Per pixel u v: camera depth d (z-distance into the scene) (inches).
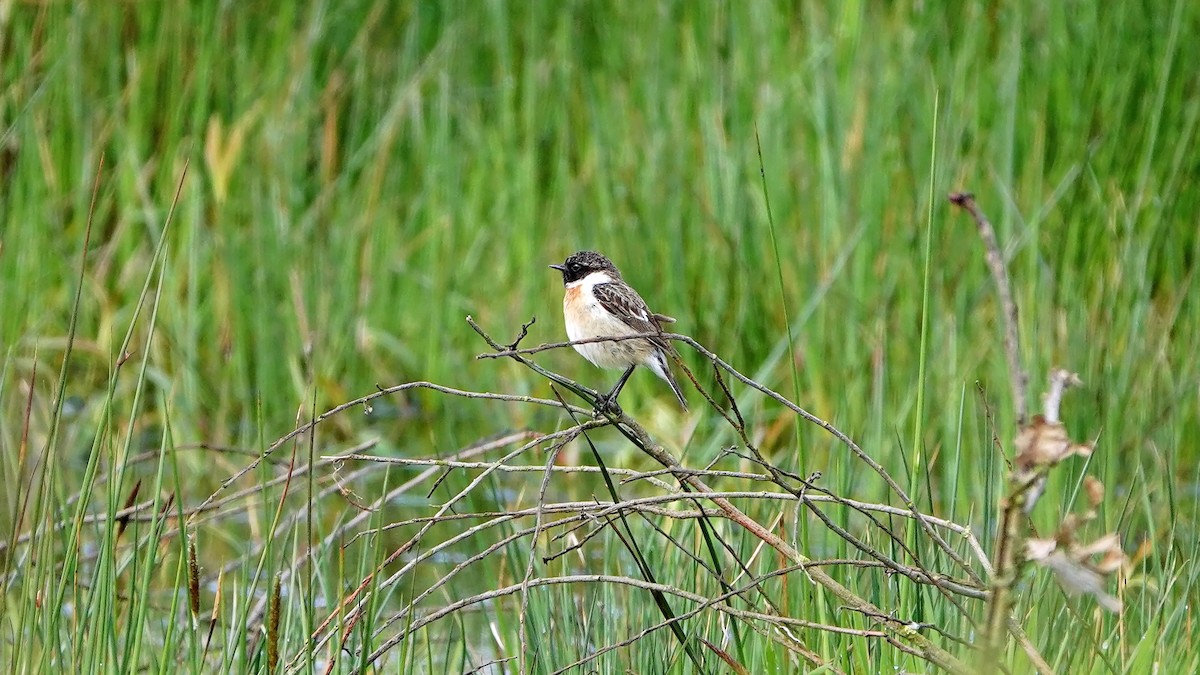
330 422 569.3
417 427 580.7
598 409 291.9
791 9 657.0
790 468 420.5
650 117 632.4
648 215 603.2
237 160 636.7
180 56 649.6
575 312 444.5
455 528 458.3
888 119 594.2
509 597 396.2
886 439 439.8
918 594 304.2
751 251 583.8
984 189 584.7
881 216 576.1
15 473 397.1
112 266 631.8
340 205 636.1
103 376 598.5
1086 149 568.7
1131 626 338.3
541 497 274.2
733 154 604.4
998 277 212.5
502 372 603.5
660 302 589.6
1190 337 526.3
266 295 581.9
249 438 535.8
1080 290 526.0
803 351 554.6
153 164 646.5
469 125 671.8
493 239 642.8
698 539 363.6
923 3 626.8
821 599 306.5
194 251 594.9
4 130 623.5
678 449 526.6
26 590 283.4
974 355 525.0
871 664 306.0
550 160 671.8
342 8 697.0
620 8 677.3
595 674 300.2
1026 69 605.9
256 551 408.8
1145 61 600.7
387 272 631.2
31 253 603.5
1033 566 307.1
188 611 275.0
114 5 657.6
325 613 350.0
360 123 673.6
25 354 586.6
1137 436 447.2
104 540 279.7
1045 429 207.2
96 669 279.4
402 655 284.4
